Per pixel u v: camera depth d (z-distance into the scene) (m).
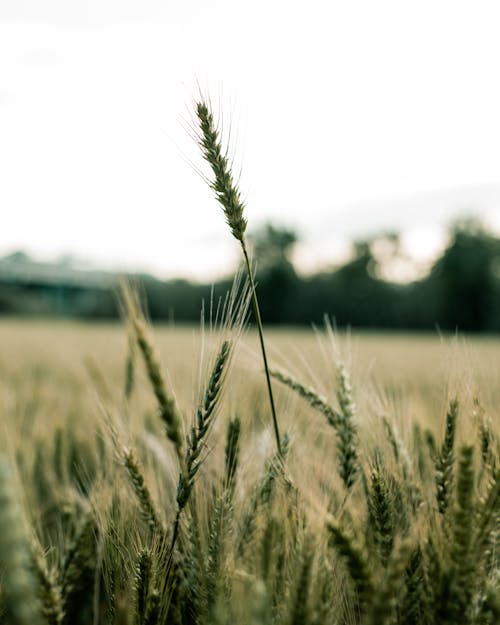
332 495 0.64
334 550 0.58
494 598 0.53
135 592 0.57
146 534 0.63
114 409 0.69
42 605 0.52
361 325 18.55
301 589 0.52
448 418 0.62
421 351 5.40
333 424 0.66
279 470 0.61
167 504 0.67
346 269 19.80
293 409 0.69
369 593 0.52
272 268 19.25
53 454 0.92
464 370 0.63
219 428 0.70
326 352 0.70
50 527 0.80
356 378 0.71
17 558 0.41
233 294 0.60
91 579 0.68
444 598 0.54
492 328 17.03
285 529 0.60
